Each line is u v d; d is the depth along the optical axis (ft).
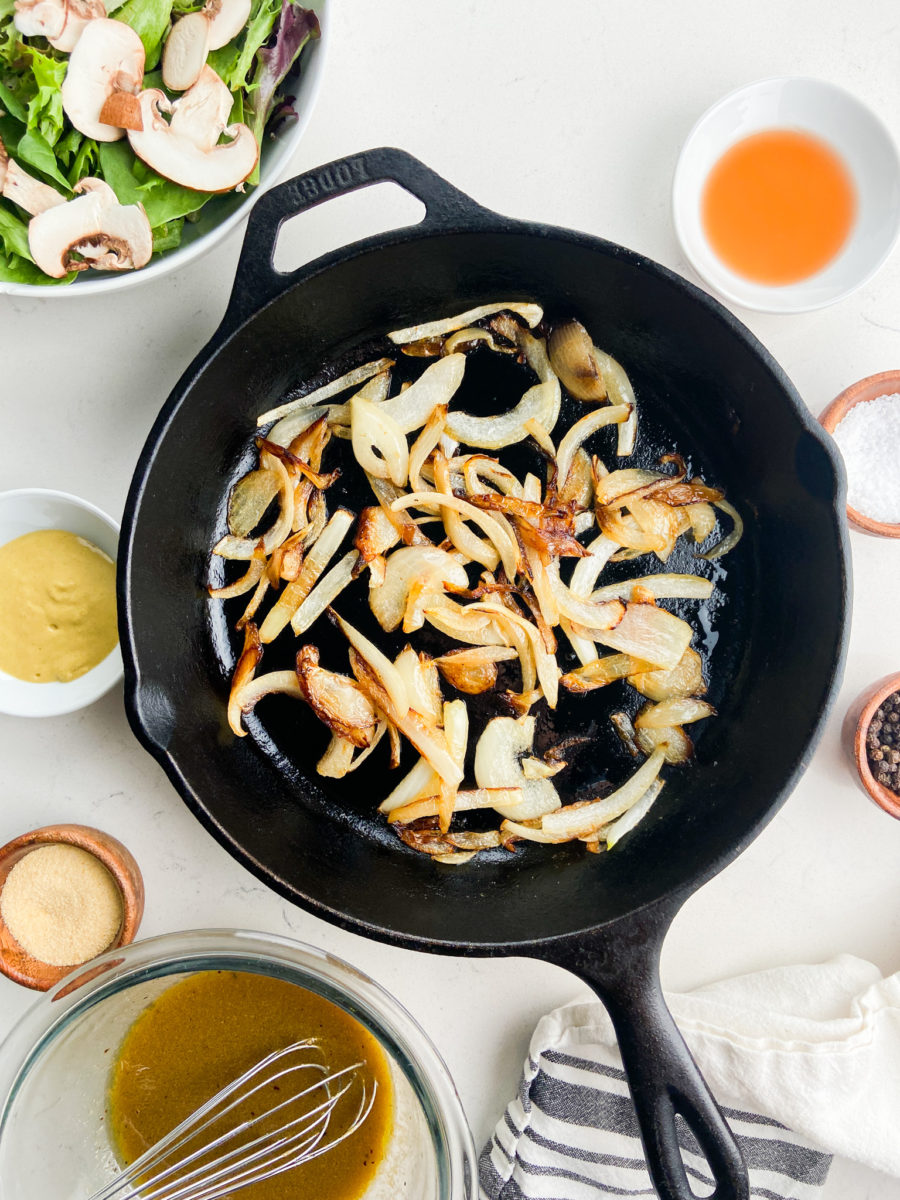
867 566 2.15
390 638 2.06
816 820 2.17
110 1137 2.10
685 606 2.12
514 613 2.03
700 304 1.89
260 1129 2.10
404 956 2.15
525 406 2.07
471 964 2.15
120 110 1.84
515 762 2.06
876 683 2.10
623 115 2.10
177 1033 2.09
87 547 2.02
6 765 2.11
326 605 2.06
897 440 2.08
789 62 2.10
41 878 2.04
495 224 1.83
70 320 2.07
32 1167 2.06
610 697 2.09
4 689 2.01
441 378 2.06
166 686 1.96
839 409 2.03
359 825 2.10
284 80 1.94
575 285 2.00
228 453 2.08
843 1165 2.19
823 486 1.89
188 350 2.09
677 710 2.09
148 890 2.13
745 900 2.17
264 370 2.02
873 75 2.10
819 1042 2.07
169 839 2.12
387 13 2.07
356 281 1.94
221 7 1.85
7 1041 1.95
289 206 1.81
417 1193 2.09
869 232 2.09
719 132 2.06
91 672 2.02
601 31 2.09
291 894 1.84
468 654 2.05
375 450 2.05
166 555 1.99
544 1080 2.12
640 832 2.09
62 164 1.91
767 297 2.10
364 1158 2.11
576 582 2.07
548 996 2.15
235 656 2.10
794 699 1.99
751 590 2.12
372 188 2.07
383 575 2.04
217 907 2.14
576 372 2.08
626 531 2.06
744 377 1.97
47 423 2.09
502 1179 2.12
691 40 2.09
